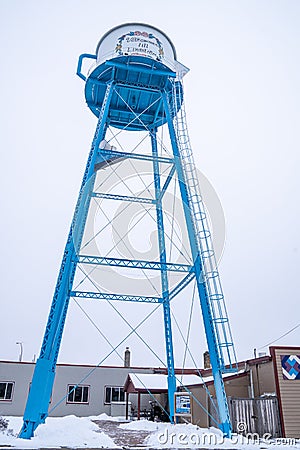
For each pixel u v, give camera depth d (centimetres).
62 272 1317
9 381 3044
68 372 3136
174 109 1648
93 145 1562
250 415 1590
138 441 1237
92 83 1736
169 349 1780
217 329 1309
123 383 3194
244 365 1880
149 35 1677
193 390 2102
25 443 1047
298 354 1652
